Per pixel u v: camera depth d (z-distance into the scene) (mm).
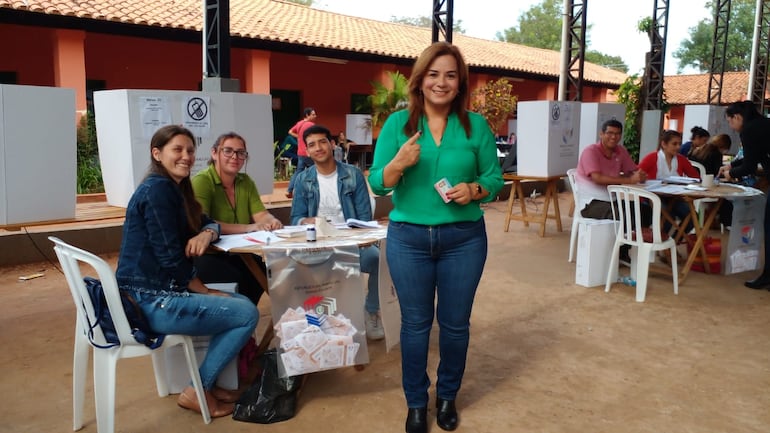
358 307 3260
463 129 2820
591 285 5699
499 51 22172
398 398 3398
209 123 6031
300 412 3225
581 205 6496
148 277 2873
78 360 2982
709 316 4844
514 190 8516
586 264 5680
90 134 10242
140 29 11727
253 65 13641
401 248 2877
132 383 3551
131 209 2889
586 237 5660
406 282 2893
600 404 3348
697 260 6258
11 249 6066
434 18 9148
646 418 3197
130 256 2879
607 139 6371
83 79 11008
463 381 3631
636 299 5273
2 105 4293
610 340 4316
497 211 10453
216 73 6453
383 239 3377
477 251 2889
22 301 5070
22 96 4375
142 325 2859
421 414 3004
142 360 3891
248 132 6348
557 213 8461
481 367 3836
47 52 12109
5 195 4391
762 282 5605
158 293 2879
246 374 3434
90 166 9969
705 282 5852
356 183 4297
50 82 12250
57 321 4598
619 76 26969
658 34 14000
